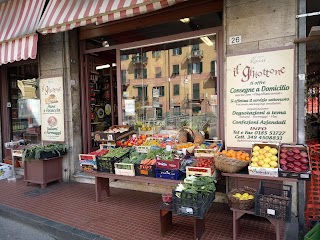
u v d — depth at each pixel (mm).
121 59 5473
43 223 3637
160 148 4352
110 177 4125
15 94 7195
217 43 4438
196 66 5164
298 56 3469
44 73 5789
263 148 3428
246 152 3795
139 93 5758
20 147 6156
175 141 4832
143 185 4867
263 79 3641
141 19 4914
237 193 3195
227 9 3861
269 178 3117
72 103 5617
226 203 4145
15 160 6590
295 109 3498
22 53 5082
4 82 7137
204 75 5055
